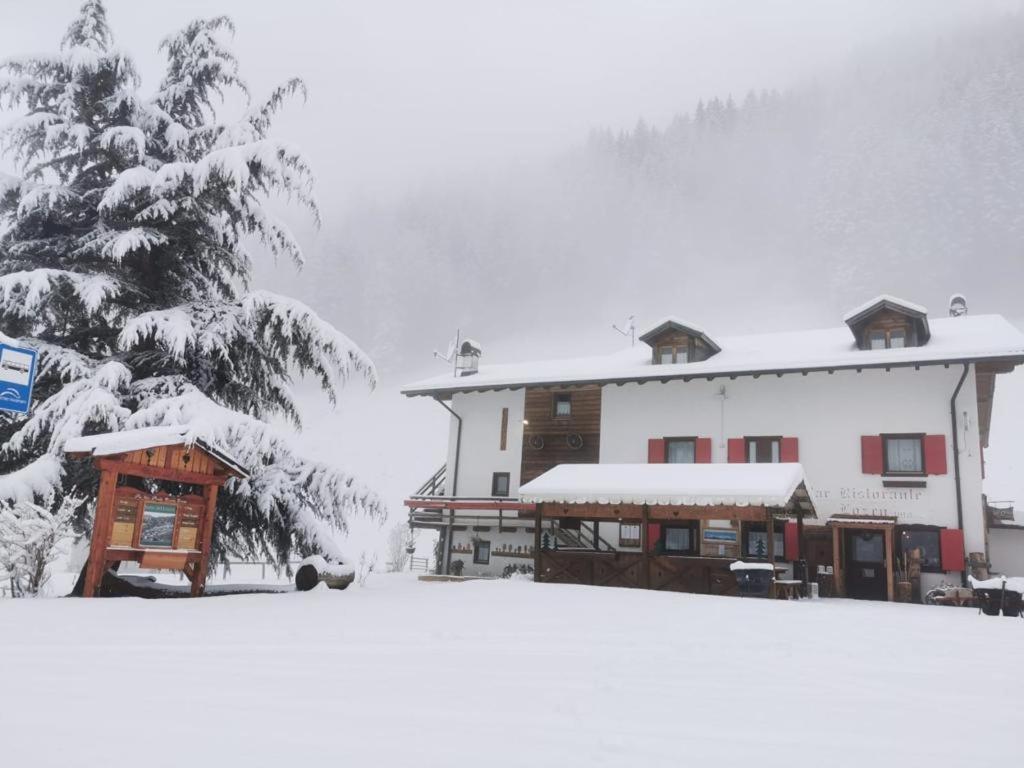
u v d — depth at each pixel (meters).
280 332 15.47
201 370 15.80
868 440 24.00
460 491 31.28
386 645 6.92
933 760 3.53
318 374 16.08
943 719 4.43
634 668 6.04
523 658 6.39
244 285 17.92
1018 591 13.91
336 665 5.77
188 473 12.38
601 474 20.97
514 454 30.47
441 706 4.45
